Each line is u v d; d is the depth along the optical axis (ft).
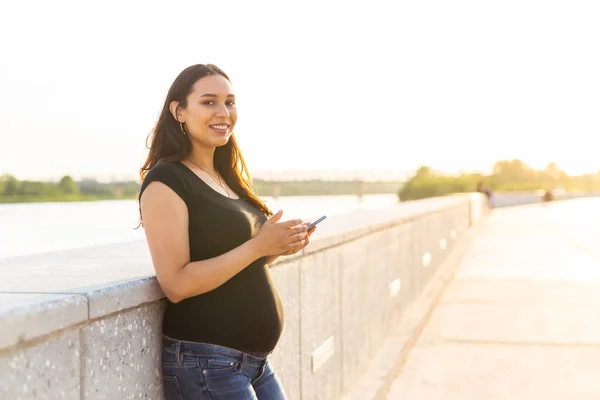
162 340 8.09
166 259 7.31
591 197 218.38
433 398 18.65
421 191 171.42
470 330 26.68
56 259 10.02
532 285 37.70
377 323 21.66
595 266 46.11
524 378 20.36
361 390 17.88
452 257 49.80
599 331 26.14
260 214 8.69
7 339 5.43
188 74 8.17
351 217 24.00
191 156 8.39
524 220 103.35
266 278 8.44
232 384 7.81
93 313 6.59
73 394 6.39
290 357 12.91
